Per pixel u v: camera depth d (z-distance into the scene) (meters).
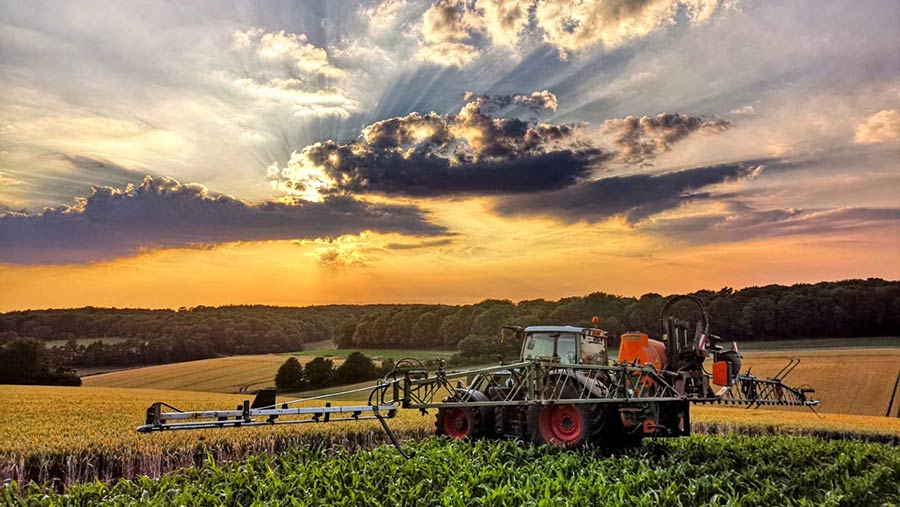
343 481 9.56
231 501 8.94
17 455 11.84
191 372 77.12
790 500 9.28
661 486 9.35
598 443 12.45
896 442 22.98
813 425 24.47
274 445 14.34
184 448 12.97
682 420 14.28
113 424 16.80
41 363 70.88
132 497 9.04
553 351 14.21
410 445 12.59
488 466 10.12
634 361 13.35
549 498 8.25
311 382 67.00
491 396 13.59
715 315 61.41
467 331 71.62
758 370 37.88
